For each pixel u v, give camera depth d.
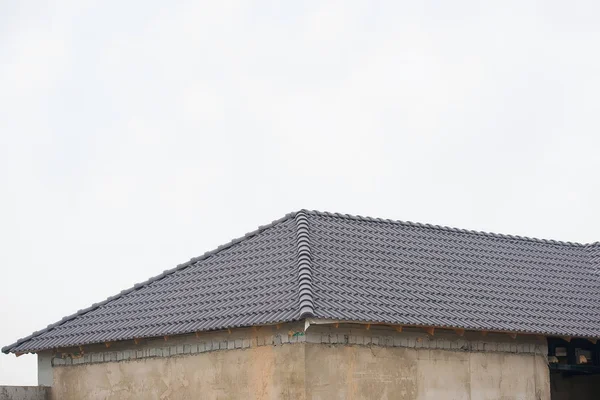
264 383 18.20
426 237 24.11
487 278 22.64
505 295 21.86
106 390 21.06
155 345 20.30
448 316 19.25
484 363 20.44
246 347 18.64
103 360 21.23
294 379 17.67
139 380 20.47
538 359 21.48
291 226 22.22
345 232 22.33
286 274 19.42
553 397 24.80
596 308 23.14
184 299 20.81
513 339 21.09
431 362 19.53
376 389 18.53
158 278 23.03
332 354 18.05
